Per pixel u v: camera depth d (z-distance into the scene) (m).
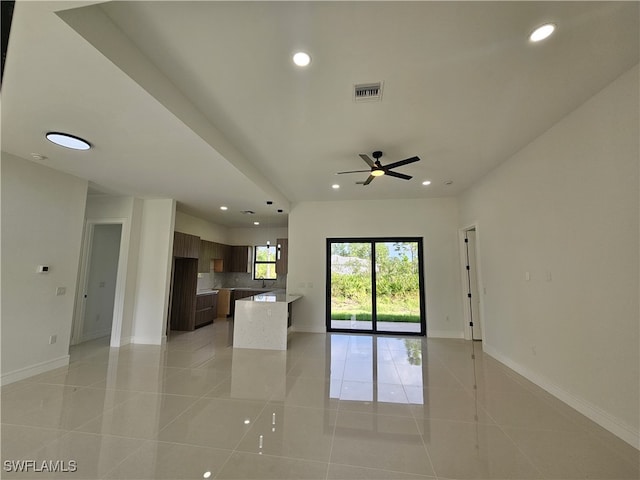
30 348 3.63
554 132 3.20
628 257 2.34
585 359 2.79
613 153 2.47
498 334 4.51
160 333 5.40
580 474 1.99
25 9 1.47
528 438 2.42
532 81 2.46
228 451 2.21
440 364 4.32
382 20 1.84
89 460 2.07
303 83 2.47
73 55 1.81
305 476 1.95
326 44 2.04
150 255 5.57
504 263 4.30
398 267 6.48
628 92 2.33
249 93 2.62
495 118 3.05
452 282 6.16
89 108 2.42
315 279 6.64
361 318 6.53
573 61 2.22
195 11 1.77
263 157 4.12
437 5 1.73
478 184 5.18
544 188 3.38
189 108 2.74
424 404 3.03
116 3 1.72
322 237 6.72
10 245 3.41
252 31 1.92
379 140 3.56
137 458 2.10
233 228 9.30
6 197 3.37
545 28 1.91
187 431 2.46
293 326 6.59
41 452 2.14
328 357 4.64
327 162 4.30
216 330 6.70
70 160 3.58
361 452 2.22
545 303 3.38
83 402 2.96
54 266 3.92
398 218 6.50
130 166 3.78
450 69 2.30
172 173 4.04
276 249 8.66
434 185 5.46
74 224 4.19
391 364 4.31
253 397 3.15
